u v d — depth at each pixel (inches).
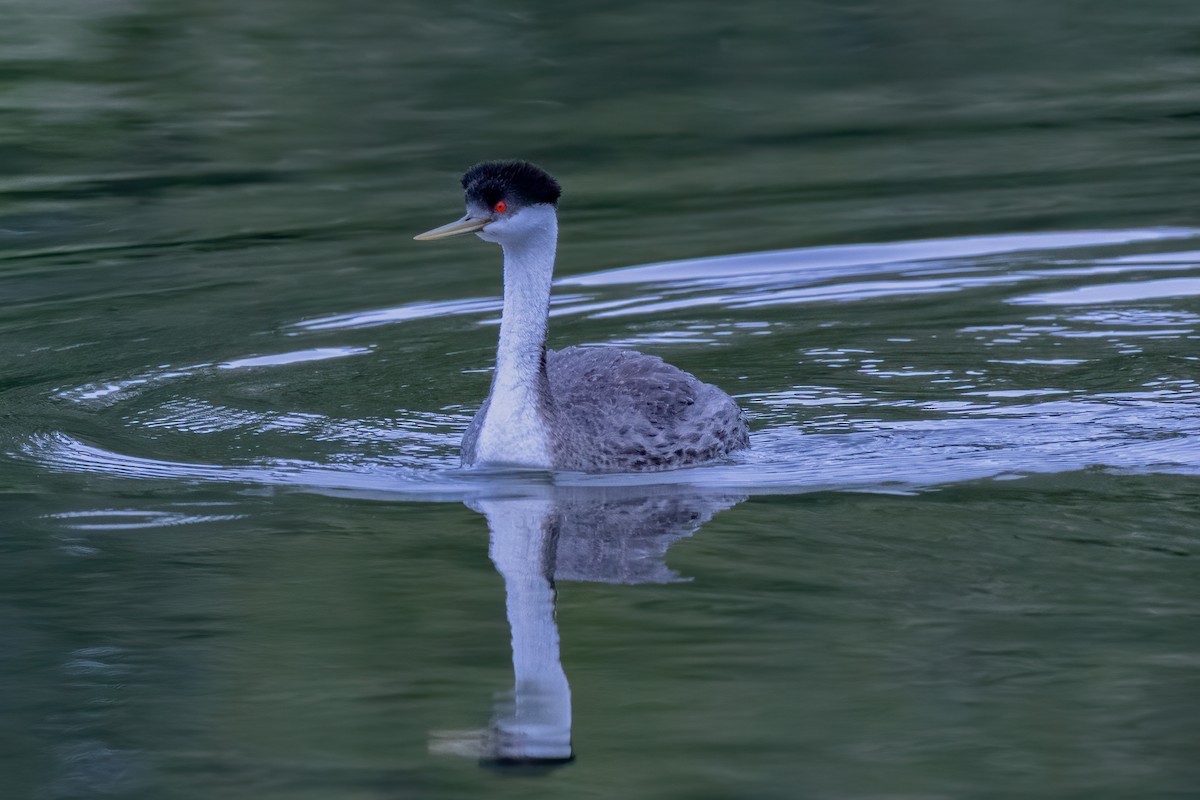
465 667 368.2
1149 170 932.0
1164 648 367.6
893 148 1007.0
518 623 391.2
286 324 700.0
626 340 681.0
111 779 320.8
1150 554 425.1
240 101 1131.3
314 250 816.9
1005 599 397.7
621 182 944.3
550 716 342.6
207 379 627.8
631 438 524.1
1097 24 1347.2
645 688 354.3
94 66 1221.7
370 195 917.8
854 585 409.4
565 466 519.2
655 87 1165.1
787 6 1423.5
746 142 1028.5
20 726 344.5
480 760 325.7
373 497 493.7
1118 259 770.2
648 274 772.0
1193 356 631.8
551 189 519.2
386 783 318.7
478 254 808.9
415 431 567.5
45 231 862.5
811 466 518.0
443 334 685.3
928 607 394.3
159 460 533.6
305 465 528.7
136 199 919.7
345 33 1336.1
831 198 896.3
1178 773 315.0
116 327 698.2
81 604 406.9
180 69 1217.4
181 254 814.5
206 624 394.3
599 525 463.2
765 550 437.7
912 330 680.4
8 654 378.0
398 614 398.6
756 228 842.2
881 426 561.0
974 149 995.9
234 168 979.9
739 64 1238.3
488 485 505.7
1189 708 339.3
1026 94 1139.9
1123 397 583.5
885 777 315.3
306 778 319.6
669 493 492.7
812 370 632.4
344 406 595.8
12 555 442.3
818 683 355.6
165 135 1051.3
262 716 346.3
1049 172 937.5
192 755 331.3
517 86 1176.2
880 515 464.4
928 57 1252.5
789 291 744.3
